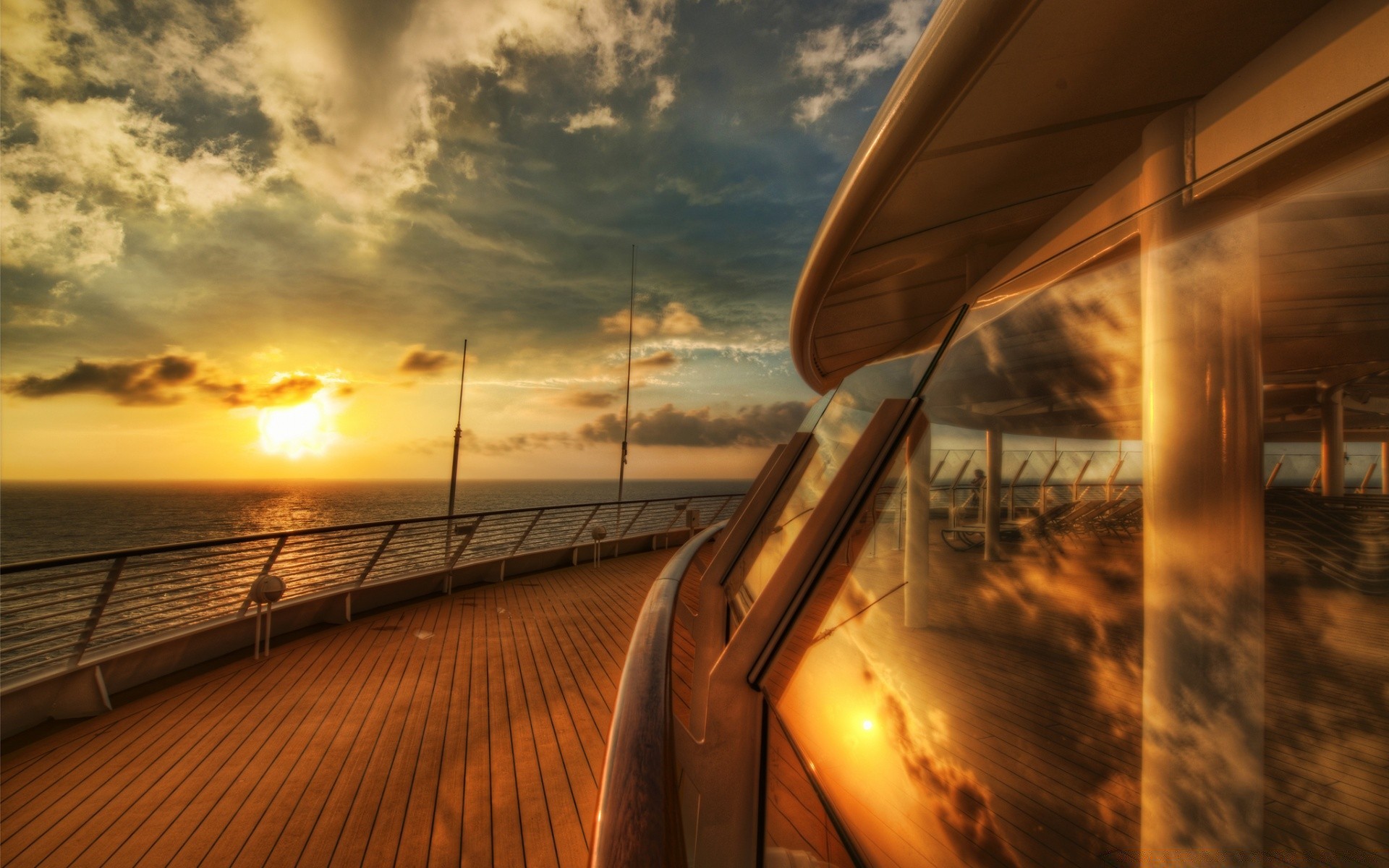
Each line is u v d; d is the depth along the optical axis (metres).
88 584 4.13
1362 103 0.65
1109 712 0.82
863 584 1.38
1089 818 0.78
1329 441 0.58
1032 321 1.17
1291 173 0.74
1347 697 0.54
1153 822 0.73
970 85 1.61
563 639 5.88
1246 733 0.65
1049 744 0.85
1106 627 0.85
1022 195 2.78
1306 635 0.59
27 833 2.74
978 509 1.12
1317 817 0.55
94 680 4.08
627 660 1.12
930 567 1.18
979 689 0.97
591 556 11.53
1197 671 0.73
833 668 1.36
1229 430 0.76
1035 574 0.96
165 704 4.21
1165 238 0.93
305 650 5.47
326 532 6.29
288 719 3.96
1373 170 0.60
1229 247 0.82
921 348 1.79
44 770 3.29
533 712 4.07
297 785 3.14
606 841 0.58
